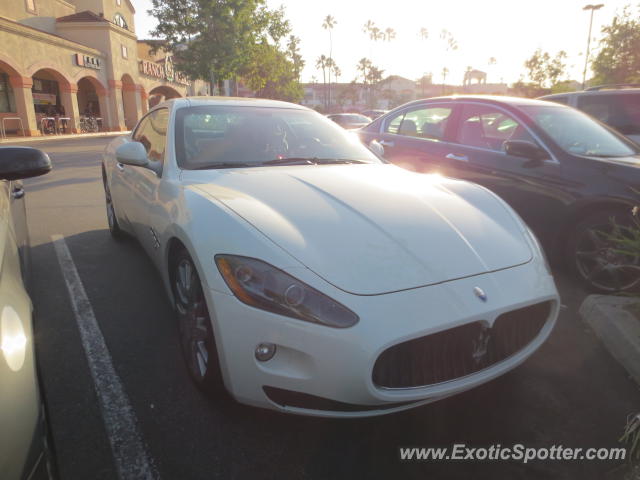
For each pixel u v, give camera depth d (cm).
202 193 229
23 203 301
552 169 372
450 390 177
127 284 356
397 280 178
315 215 209
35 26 2552
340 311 166
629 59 1798
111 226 466
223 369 184
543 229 382
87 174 955
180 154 285
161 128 332
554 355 267
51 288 348
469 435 202
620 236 314
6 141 1797
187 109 321
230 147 299
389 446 194
